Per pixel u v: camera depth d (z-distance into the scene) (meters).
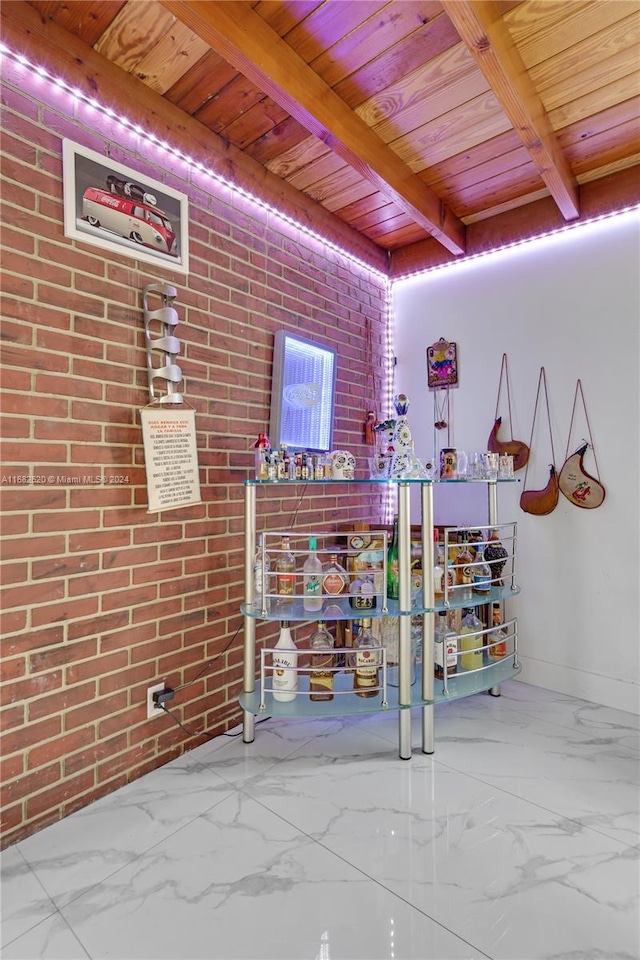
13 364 1.33
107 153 1.56
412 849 1.30
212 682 1.87
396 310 2.95
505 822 1.40
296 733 1.92
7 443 1.31
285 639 1.85
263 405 2.11
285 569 1.78
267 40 1.42
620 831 1.36
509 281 2.48
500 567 2.19
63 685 1.43
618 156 2.03
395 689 1.91
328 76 1.61
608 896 1.15
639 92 1.68
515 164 2.08
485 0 1.29
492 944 1.03
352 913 1.11
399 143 1.94
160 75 1.60
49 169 1.41
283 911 1.12
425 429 2.80
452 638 1.90
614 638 2.13
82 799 1.46
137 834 1.35
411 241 2.80
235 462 1.98
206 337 1.87
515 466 2.42
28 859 1.27
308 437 2.30
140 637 1.63
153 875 1.22
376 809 1.46
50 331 1.41
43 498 1.39
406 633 1.70
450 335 2.70
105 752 1.52
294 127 1.85
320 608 1.74
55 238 1.42
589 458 2.20
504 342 2.49
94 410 1.51
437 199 2.32
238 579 1.97
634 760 1.72
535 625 2.36
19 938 1.06
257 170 2.05
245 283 2.04
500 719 2.03
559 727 1.96
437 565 1.98
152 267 1.68
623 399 2.12
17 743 1.33
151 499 1.61
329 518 2.48
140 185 1.64
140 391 1.63
